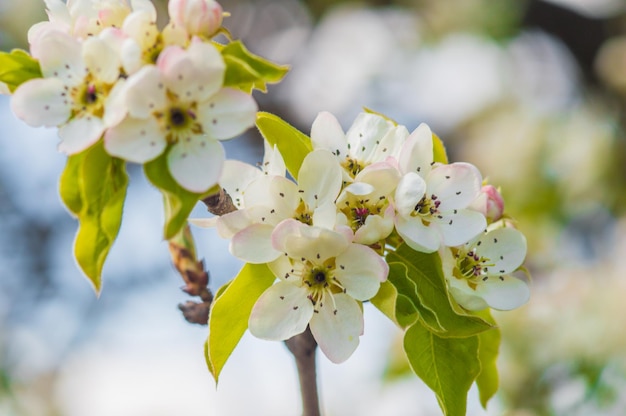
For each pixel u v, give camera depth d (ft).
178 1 1.49
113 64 1.48
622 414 2.57
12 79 1.53
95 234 1.50
